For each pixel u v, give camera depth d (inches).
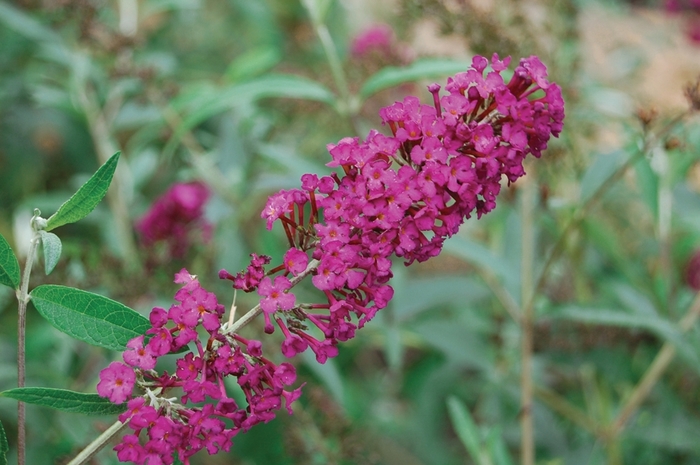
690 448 28.7
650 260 33.4
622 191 32.9
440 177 18.1
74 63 33.7
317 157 39.6
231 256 32.0
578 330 28.7
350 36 47.2
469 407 38.1
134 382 17.8
